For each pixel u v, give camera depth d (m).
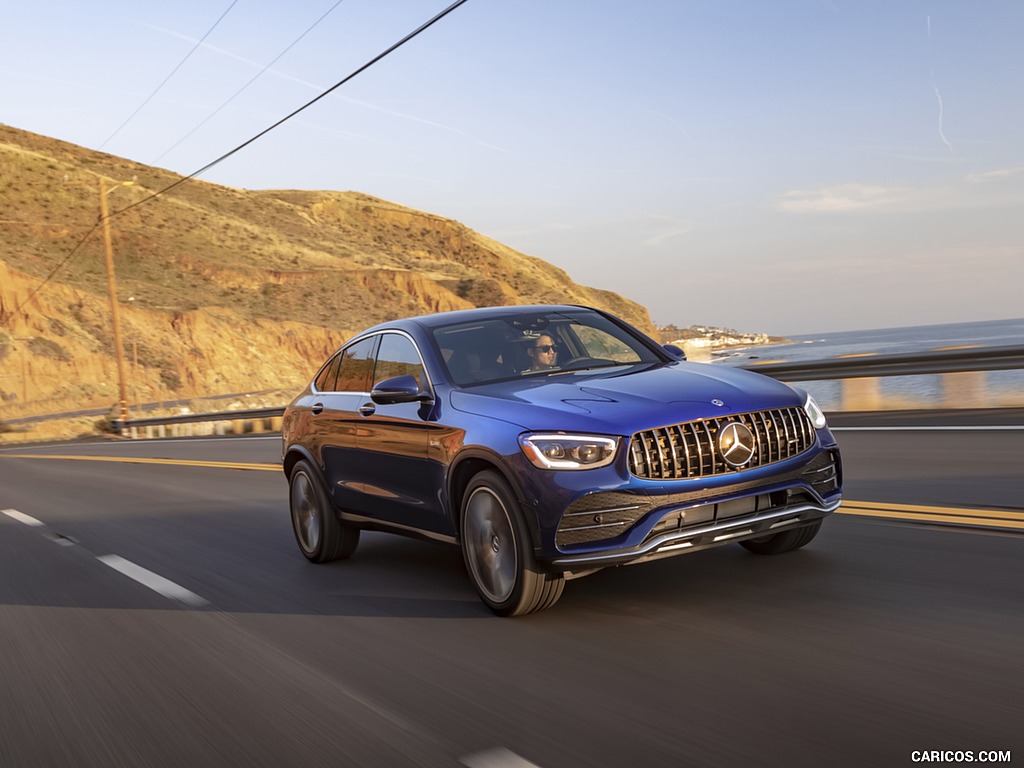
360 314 119.88
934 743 2.99
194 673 4.51
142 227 121.25
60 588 6.78
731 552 5.84
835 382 14.87
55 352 73.81
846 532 6.21
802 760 2.95
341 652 4.62
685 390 4.82
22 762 3.64
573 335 5.95
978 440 9.93
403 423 5.58
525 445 4.63
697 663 3.95
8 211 110.94
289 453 7.04
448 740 3.40
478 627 4.82
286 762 3.35
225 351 87.81
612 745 3.21
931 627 4.15
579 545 4.52
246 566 7.02
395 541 7.51
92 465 19.97
